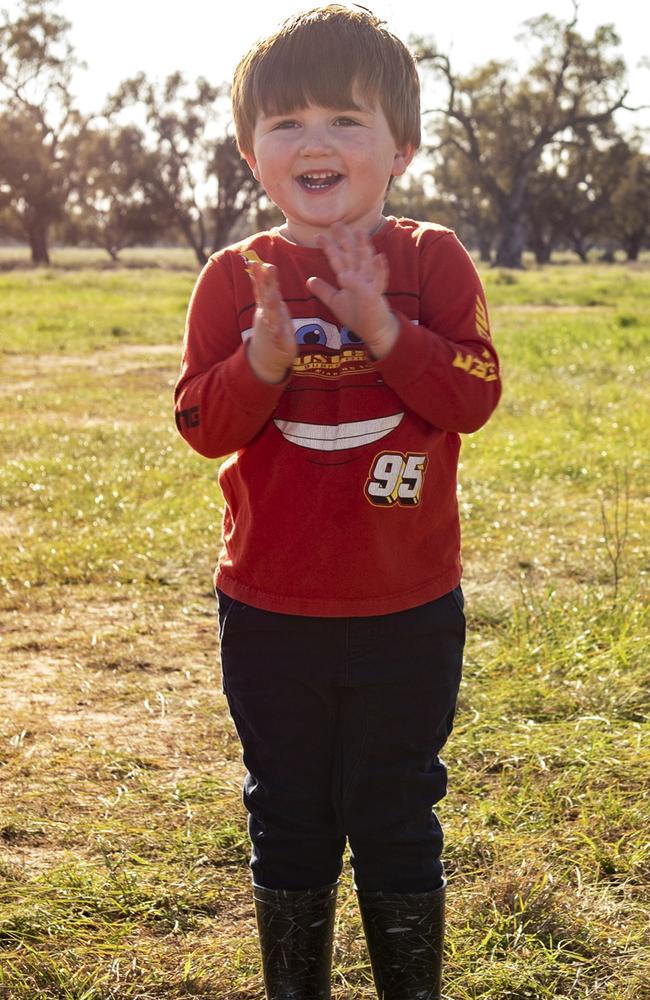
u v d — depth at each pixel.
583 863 2.52
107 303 26.02
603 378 11.30
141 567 5.04
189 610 4.49
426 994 1.86
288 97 1.67
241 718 1.84
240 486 1.78
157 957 2.24
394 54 1.72
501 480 6.58
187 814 2.78
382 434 1.71
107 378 12.08
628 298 28.61
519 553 5.07
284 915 1.85
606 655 3.67
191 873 2.52
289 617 1.76
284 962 1.85
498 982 2.12
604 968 2.16
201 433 1.68
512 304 26.45
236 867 2.58
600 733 3.16
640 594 4.34
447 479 1.81
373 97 1.68
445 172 71.88
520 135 63.41
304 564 1.74
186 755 3.17
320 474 1.71
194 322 1.80
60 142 66.38
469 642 3.93
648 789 2.86
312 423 1.70
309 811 1.84
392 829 1.84
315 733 1.82
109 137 66.69
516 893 2.37
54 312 22.38
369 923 1.88
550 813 2.76
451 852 2.57
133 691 3.65
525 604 4.09
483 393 1.67
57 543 5.37
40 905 2.37
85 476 6.76
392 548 1.75
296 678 1.78
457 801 2.84
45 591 4.76
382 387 1.71
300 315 1.72
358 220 1.75
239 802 2.83
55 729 3.35
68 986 2.15
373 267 1.54
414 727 1.81
